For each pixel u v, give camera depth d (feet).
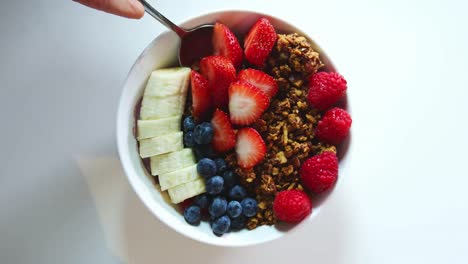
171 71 1.20
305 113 1.19
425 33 1.38
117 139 1.15
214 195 1.19
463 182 1.37
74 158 1.35
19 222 1.34
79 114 1.35
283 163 1.17
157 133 1.19
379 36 1.37
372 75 1.37
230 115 1.18
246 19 1.19
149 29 1.35
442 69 1.38
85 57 1.35
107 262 1.34
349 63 1.37
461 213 1.36
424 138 1.37
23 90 1.35
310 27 1.36
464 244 1.36
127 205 1.34
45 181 1.35
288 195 1.13
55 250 1.34
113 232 1.34
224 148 1.18
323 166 1.12
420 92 1.38
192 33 1.18
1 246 1.34
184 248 1.34
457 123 1.37
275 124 1.19
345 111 1.16
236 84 1.15
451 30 1.39
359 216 1.35
